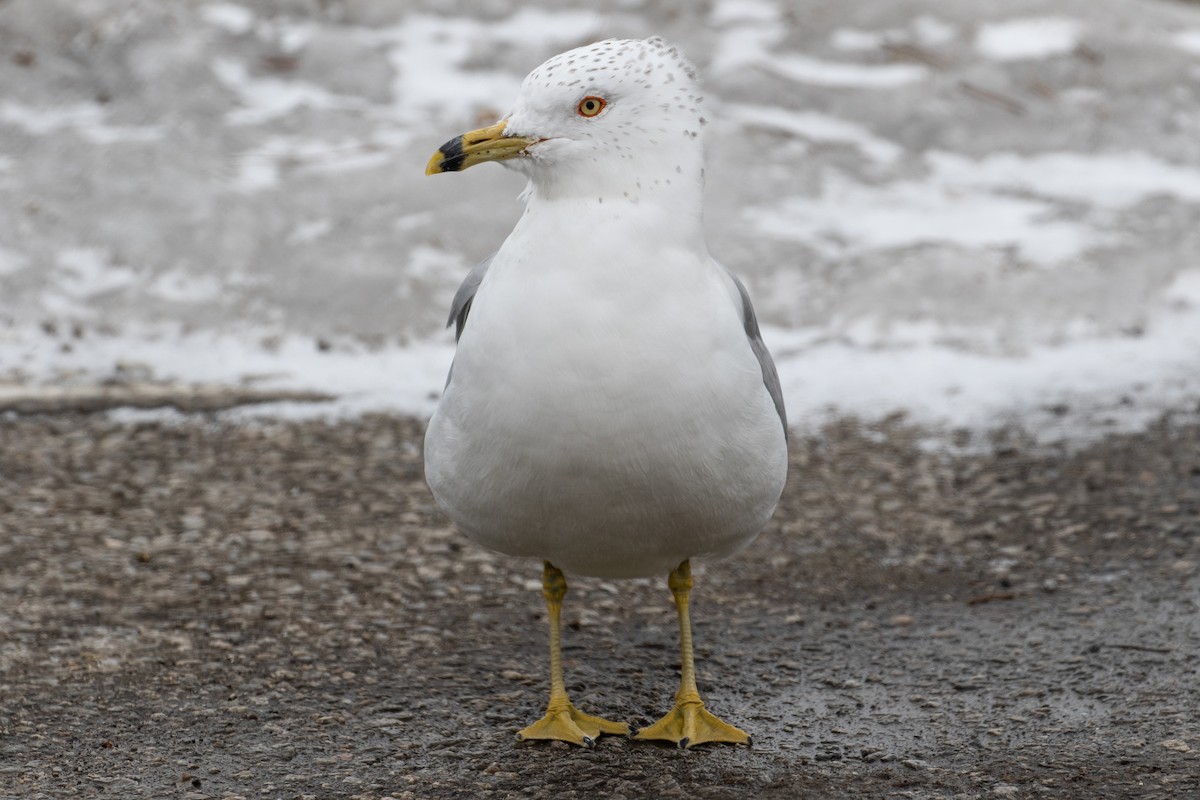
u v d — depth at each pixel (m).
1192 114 19.75
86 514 11.27
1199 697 8.25
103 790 7.33
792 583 10.27
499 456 7.09
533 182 7.24
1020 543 10.76
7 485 11.71
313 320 14.94
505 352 6.95
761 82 19.53
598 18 20.78
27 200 16.25
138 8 19.69
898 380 13.93
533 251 7.02
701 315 6.99
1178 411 12.91
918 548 10.79
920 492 11.72
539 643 9.34
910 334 14.84
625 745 7.94
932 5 21.45
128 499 11.56
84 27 19.36
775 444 7.41
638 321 6.86
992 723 8.09
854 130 19.12
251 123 18.12
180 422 13.02
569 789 7.38
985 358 14.30
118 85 18.53
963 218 17.16
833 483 11.91
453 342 14.70
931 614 9.70
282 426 12.98
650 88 7.00
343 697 8.51
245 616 9.62
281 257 15.75
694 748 7.87
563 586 8.16
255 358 14.31
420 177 16.95
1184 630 9.15
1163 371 13.77
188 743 7.90
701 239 7.20
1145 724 7.95
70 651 9.03
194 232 15.95
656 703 8.54
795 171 17.83
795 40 20.72
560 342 6.85
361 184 16.88
